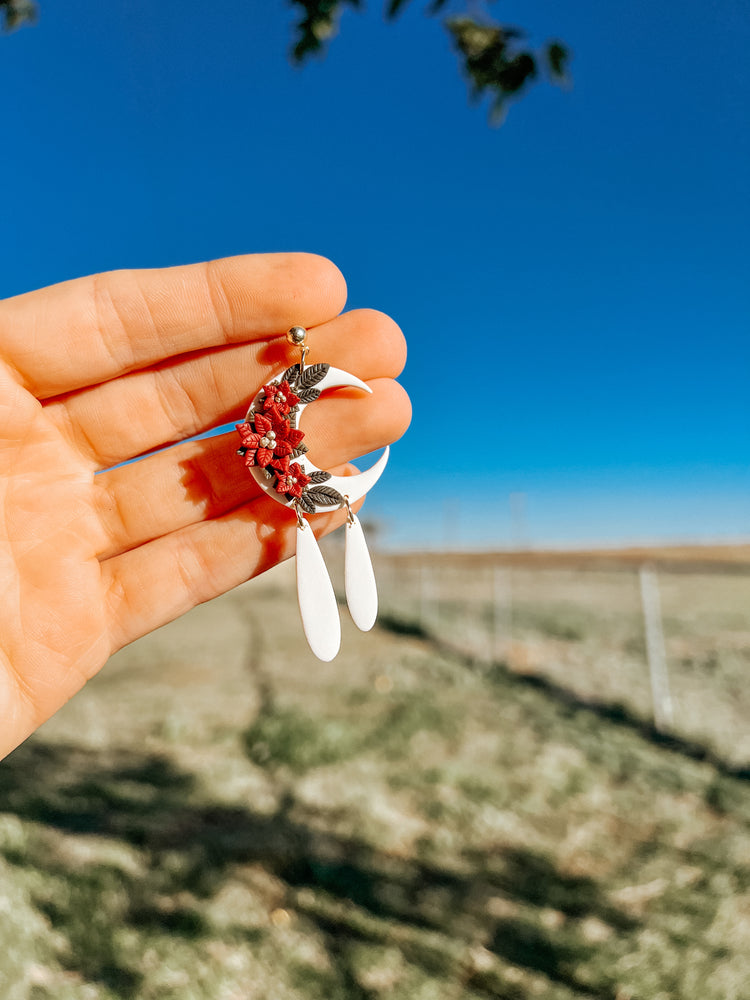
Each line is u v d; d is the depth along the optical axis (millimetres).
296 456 157
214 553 163
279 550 167
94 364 152
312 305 153
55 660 150
